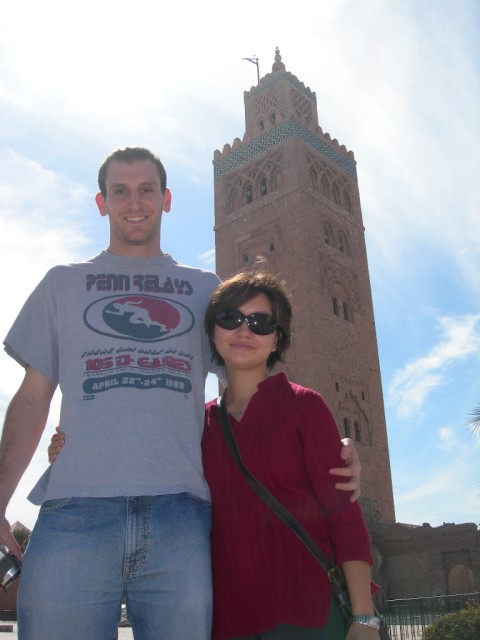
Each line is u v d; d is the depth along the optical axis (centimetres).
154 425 126
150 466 123
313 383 1285
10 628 881
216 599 126
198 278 154
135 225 152
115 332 134
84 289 140
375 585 129
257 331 142
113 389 127
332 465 129
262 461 129
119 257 149
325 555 125
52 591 113
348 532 124
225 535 128
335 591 122
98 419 125
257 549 125
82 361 131
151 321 138
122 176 155
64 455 124
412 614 722
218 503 131
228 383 149
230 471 132
